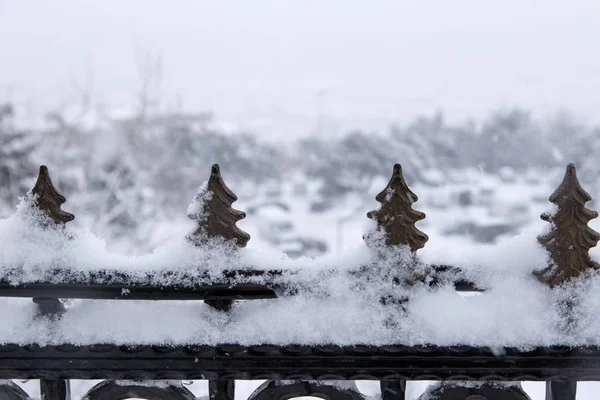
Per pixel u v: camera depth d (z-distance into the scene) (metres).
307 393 1.55
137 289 1.44
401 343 1.43
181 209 21.14
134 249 14.96
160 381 1.56
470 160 29.03
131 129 20.55
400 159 28.39
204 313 1.50
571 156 27.20
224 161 26.67
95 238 1.54
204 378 1.48
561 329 1.43
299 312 1.47
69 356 1.47
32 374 1.48
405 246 1.45
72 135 16.98
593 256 1.49
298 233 22.02
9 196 15.02
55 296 1.45
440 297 1.47
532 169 27.75
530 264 1.48
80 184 15.38
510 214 22.86
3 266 1.45
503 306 1.45
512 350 1.43
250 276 1.45
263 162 28.53
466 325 1.43
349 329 1.44
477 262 1.49
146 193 18.61
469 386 1.53
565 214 1.43
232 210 1.46
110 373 1.48
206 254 1.46
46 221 1.47
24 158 15.35
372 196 26.28
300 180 27.94
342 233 22.38
